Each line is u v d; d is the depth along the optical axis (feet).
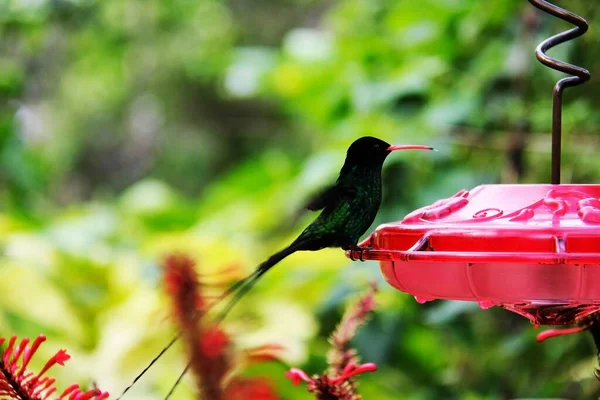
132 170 88.38
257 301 32.94
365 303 16.40
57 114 74.54
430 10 35.45
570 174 30.58
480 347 32.53
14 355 11.48
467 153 32.27
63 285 35.17
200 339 8.66
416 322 32.24
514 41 31.76
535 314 15.57
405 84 32.83
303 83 38.88
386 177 31.01
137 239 49.32
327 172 33.73
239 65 42.68
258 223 46.14
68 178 87.92
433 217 15.81
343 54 37.11
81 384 30.01
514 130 30.53
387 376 36.09
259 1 78.59
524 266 14.20
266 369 29.68
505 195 15.67
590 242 13.57
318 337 33.76
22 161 45.78
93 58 63.62
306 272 35.01
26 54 49.24
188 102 78.38
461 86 33.35
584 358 28.99
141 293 33.24
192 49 68.59
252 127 82.58
